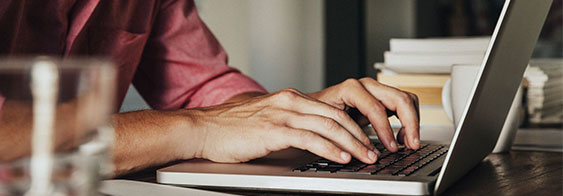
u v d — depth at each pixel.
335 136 0.68
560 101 1.56
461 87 0.96
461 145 0.57
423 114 1.30
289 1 3.46
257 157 0.70
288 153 0.77
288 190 0.60
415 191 0.56
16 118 0.23
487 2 3.58
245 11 3.58
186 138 0.72
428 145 0.84
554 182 0.65
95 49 1.11
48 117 0.23
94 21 1.08
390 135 0.77
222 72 1.30
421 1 3.06
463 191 0.60
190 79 1.29
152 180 0.67
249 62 3.62
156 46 1.29
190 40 1.31
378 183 0.57
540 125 1.36
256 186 0.61
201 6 3.65
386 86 0.83
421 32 3.07
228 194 0.55
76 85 0.23
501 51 0.58
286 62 3.49
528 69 1.42
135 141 0.68
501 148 0.90
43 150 0.23
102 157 0.25
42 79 0.22
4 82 0.22
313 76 3.41
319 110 0.73
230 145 0.70
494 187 0.62
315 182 0.59
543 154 0.90
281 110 0.73
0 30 0.84
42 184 0.23
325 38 3.23
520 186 0.63
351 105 0.83
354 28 3.12
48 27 0.97
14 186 0.23
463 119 0.54
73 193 0.24
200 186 0.63
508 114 0.89
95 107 0.24
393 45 1.49
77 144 0.24
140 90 1.35
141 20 1.21
